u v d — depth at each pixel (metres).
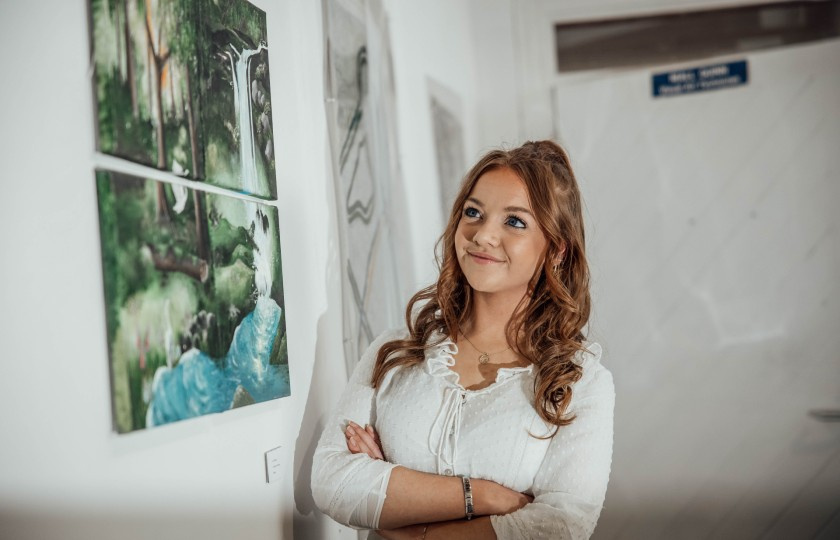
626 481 3.15
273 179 1.56
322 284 1.82
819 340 2.93
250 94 1.48
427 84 2.88
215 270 1.31
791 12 3.32
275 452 1.54
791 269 2.98
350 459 1.45
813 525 2.90
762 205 3.04
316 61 1.87
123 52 1.10
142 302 1.12
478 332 1.57
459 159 3.27
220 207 1.34
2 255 0.92
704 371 3.08
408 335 1.65
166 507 1.19
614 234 3.23
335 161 1.91
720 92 3.11
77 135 1.03
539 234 1.52
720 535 3.02
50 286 0.98
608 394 1.49
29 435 0.95
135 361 1.10
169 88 1.21
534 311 1.57
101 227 1.06
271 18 1.64
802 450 2.93
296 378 1.66
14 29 0.95
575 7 3.51
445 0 3.19
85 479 1.03
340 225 1.91
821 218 2.95
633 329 3.19
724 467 3.03
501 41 3.58
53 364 0.98
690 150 3.15
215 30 1.36
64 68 1.02
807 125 2.99
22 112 0.96
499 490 1.40
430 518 1.39
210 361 1.29
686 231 3.14
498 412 1.45
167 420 1.17
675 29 3.45
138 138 1.13
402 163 2.53
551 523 1.32
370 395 1.56
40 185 0.97
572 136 3.33
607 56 3.51
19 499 0.93
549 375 1.45
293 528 1.63
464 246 1.53
